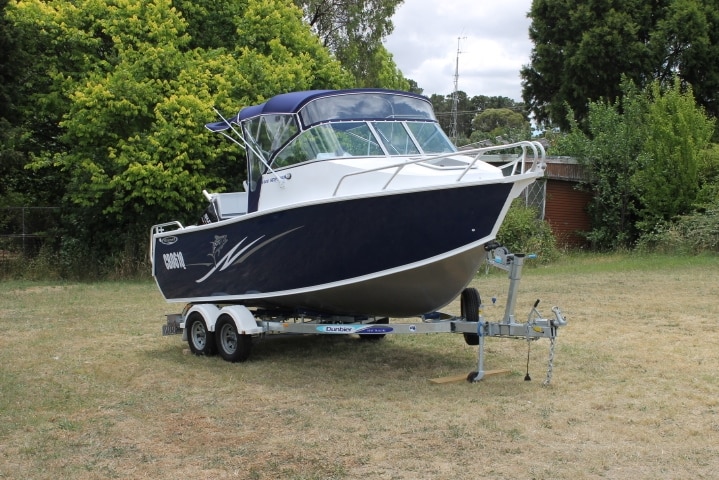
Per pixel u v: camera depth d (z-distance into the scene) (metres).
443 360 8.30
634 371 7.45
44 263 18.64
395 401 6.51
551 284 14.84
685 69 28.62
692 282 14.43
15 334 10.10
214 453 5.18
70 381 7.34
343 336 10.07
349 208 7.08
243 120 8.88
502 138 29.44
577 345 8.77
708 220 19.11
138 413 6.20
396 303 7.70
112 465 4.97
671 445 5.20
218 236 8.55
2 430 5.73
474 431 5.57
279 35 20.19
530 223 19.67
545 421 5.79
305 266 7.63
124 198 17.52
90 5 18.27
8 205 19.91
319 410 6.23
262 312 8.91
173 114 16.94
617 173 21.72
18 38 16.81
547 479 4.59
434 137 8.30
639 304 11.85
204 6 20.06
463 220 6.72
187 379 7.45
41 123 19.41
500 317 11.02
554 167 22.08
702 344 8.70
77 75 18.06
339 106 8.07
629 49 28.28
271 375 7.62
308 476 4.71
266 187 8.48
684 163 20.25
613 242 21.94
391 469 4.81
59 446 5.36
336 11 31.44
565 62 29.89
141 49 17.86
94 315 11.91
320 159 7.75
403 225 6.90
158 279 9.77
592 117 22.72
